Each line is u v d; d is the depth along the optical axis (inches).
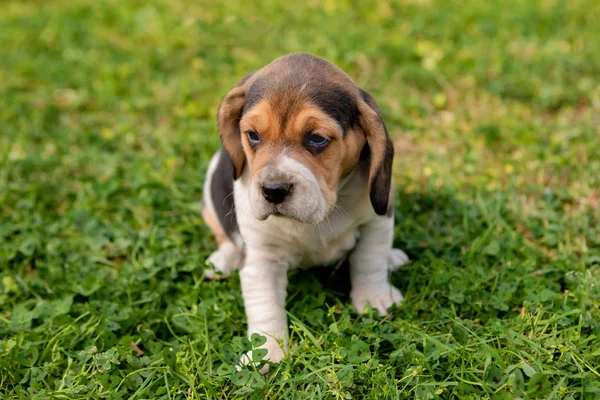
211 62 59.2
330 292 40.0
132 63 59.2
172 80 56.4
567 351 36.1
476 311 38.5
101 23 69.7
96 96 54.9
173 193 45.4
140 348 38.4
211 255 41.7
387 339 37.1
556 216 42.4
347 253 39.6
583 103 50.4
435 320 38.1
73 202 45.8
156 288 40.4
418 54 57.7
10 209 44.9
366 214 38.1
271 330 37.8
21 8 75.9
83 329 38.6
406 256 41.2
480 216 43.1
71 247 42.8
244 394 36.0
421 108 50.5
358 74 55.6
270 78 36.3
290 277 40.4
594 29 59.9
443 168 45.9
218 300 39.9
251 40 63.0
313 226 37.7
